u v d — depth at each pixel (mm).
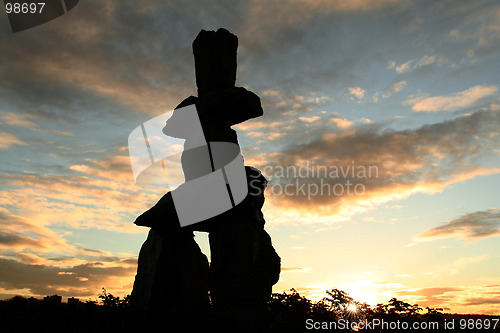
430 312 25312
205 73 23750
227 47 23812
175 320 20734
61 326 19203
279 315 22609
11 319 19438
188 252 23219
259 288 21359
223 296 21141
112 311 21031
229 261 21453
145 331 19875
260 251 21797
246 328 20562
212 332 20156
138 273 22828
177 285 22484
